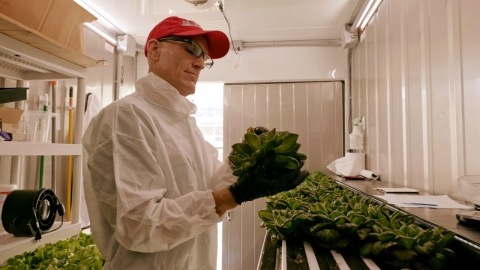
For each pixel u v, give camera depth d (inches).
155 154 34.1
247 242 121.3
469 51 46.0
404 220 37.0
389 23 77.2
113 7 94.3
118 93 115.9
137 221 29.3
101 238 36.0
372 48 91.3
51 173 82.2
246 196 30.7
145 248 31.1
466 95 46.8
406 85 67.5
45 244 49.0
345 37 106.3
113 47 115.0
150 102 40.0
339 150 120.0
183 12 97.9
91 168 32.9
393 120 75.0
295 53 123.3
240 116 126.9
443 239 28.3
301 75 122.3
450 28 50.6
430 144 57.5
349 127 117.0
